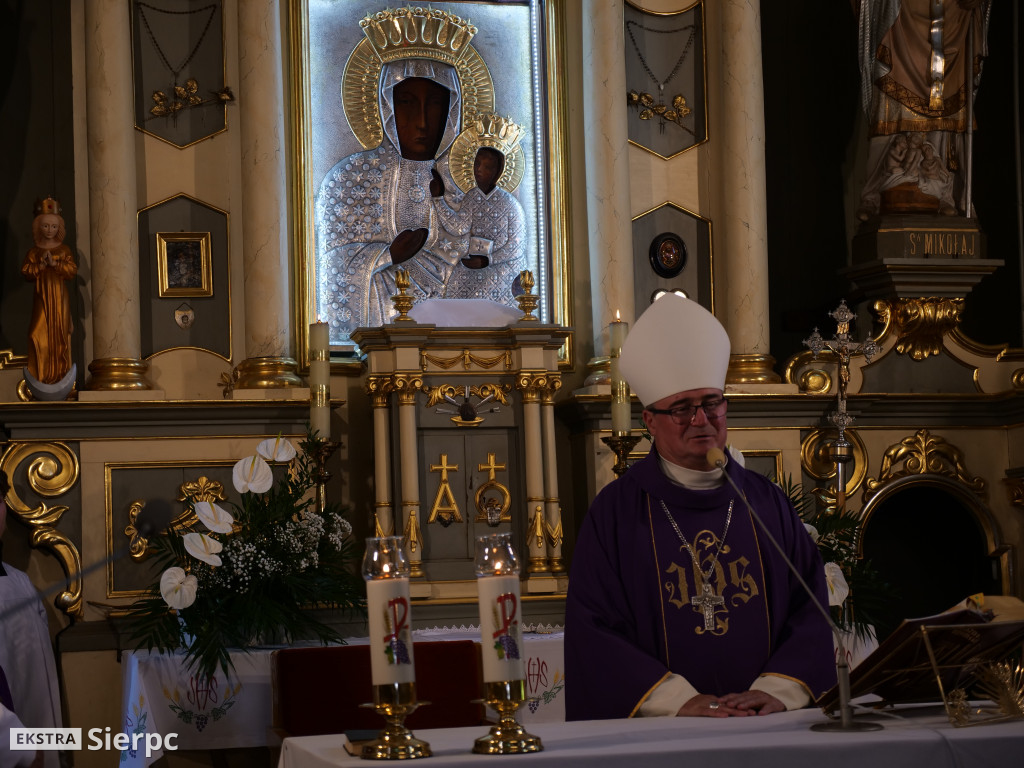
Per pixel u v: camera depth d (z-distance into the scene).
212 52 6.90
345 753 2.40
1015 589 7.24
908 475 7.13
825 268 7.76
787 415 6.91
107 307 6.44
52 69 6.82
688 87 7.52
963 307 7.32
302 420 6.38
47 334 6.15
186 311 6.77
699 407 3.33
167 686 5.00
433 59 7.23
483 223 7.20
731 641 3.29
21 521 6.04
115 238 6.46
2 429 6.44
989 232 7.98
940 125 7.26
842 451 6.47
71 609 6.02
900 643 2.56
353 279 7.01
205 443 6.26
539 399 6.44
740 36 7.32
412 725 4.32
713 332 3.35
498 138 7.26
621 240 7.05
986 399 7.21
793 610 3.35
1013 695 2.64
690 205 7.43
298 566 5.27
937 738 2.34
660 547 3.36
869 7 7.21
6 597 5.27
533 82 7.34
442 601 6.11
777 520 3.41
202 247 6.81
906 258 7.09
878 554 7.65
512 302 7.20
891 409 7.10
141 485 6.16
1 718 3.94
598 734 2.52
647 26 7.51
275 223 6.66
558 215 7.24
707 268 7.42
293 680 4.25
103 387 6.34
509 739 2.31
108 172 6.48
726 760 2.27
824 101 7.88
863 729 2.46
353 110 7.11
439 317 6.59
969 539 7.57
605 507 3.44
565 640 3.30
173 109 6.81
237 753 5.81
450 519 6.32
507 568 2.39
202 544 5.08
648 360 3.36
